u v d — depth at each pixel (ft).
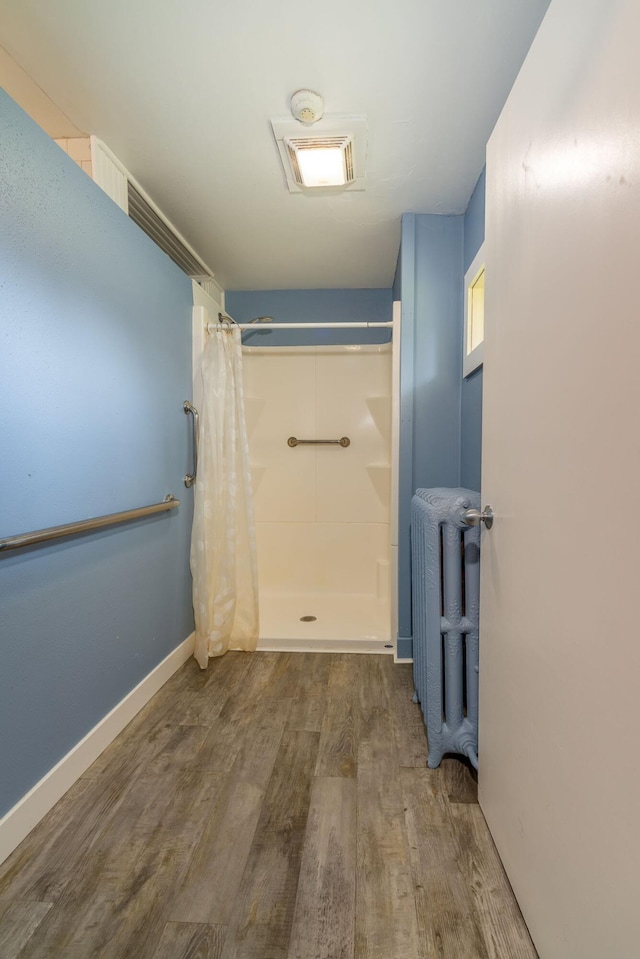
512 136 3.11
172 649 6.57
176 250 7.80
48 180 3.88
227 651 7.32
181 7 3.59
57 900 3.17
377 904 3.13
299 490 9.98
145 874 3.36
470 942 2.88
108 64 4.14
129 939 2.91
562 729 2.39
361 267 8.80
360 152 5.38
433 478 7.07
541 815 2.67
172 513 6.56
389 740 4.97
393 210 6.72
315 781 4.33
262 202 6.45
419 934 2.93
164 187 6.10
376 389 9.70
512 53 4.01
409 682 6.31
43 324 3.84
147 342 5.77
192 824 3.83
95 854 3.53
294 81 4.33
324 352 9.73
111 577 4.95
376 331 9.96
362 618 8.48
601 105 1.97
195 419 7.09
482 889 3.23
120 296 5.10
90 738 4.55
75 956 2.81
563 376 2.38
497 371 3.49
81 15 3.67
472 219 6.31
